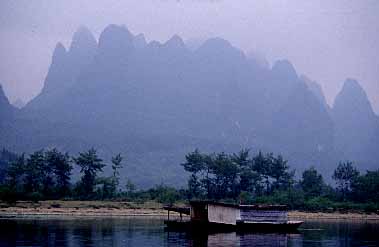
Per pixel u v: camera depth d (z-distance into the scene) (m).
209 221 89.69
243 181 182.88
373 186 180.88
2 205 141.75
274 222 93.12
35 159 173.50
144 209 152.50
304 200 171.75
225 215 91.06
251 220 92.50
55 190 166.88
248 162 190.62
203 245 66.81
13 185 162.12
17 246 62.72
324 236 84.94
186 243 68.81
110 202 161.38
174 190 179.62
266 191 189.25
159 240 72.12
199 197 178.25
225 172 178.75
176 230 89.69
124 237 75.75
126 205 156.75
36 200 154.50
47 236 74.31
